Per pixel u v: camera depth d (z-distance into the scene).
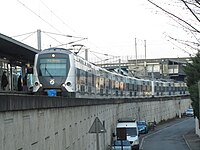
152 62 138.62
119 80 72.62
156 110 104.56
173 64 133.25
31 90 42.84
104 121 48.38
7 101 14.06
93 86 49.38
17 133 15.26
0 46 35.38
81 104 31.41
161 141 65.75
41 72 38.41
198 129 70.31
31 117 17.31
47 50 39.12
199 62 57.91
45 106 19.66
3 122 13.78
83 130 32.34
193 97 60.09
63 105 24.23
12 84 45.97
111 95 64.12
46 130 19.95
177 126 97.00
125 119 57.66
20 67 51.47
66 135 25.19
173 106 124.62
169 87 120.69
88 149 34.53
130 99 76.81
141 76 123.06
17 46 35.50
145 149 54.75
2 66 42.34
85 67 44.69
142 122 79.81
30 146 16.95
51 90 37.88
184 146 57.69
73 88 38.41
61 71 38.34
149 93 100.69
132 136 53.28
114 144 43.72
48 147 20.23
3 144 13.67
